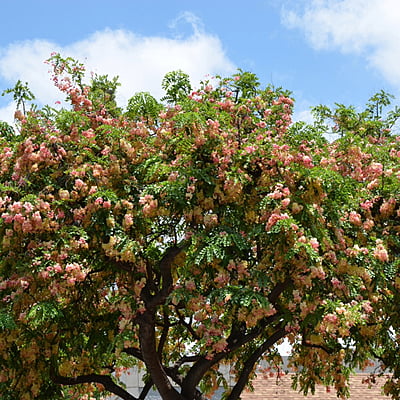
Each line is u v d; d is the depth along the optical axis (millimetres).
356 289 8492
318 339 9008
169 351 12195
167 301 8484
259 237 8555
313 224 8008
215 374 11273
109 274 9625
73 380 10078
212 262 8453
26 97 9055
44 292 8656
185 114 8242
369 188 9008
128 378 15727
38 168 8688
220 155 8641
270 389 16078
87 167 8469
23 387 8797
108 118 9672
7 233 8180
